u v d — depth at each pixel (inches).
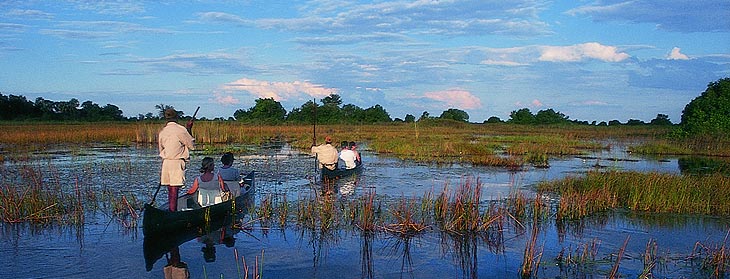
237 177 584.4
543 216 548.1
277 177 840.9
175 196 505.4
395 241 461.1
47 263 393.4
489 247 446.3
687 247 444.1
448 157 1205.1
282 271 384.5
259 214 538.6
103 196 624.4
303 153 1274.6
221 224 507.5
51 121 3073.3
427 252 432.1
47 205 536.1
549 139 1808.6
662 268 390.9
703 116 1737.2
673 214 564.1
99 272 376.8
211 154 1233.4
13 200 526.3
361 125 2898.6
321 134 2017.7
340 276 376.2
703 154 1433.3
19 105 3336.6
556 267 393.4
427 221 526.0
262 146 1504.7
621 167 1077.8
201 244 446.9
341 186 751.7
